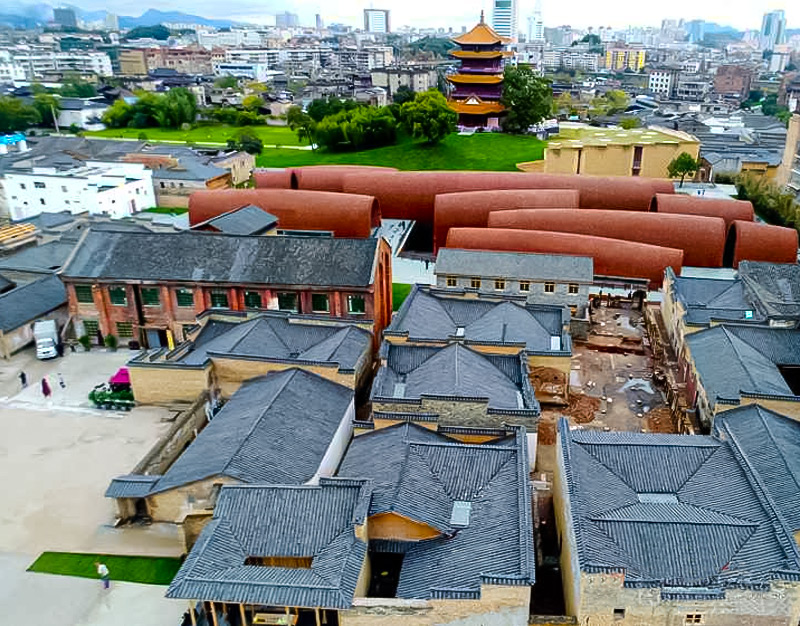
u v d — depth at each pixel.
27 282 80.38
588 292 76.00
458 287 76.50
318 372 53.91
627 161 131.50
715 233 87.31
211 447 45.72
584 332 72.12
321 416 49.59
